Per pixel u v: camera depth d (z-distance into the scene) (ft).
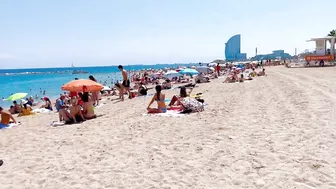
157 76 136.87
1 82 201.77
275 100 39.34
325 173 14.75
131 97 60.75
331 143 19.03
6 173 18.74
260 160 17.34
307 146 18.97
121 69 58.80
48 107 58.85
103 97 69.97
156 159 19.21
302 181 14.15
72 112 35.94
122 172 17.38
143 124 30.48
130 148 22.09
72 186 15.89
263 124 26.05
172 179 15.83
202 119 30.55
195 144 21.75
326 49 125.49
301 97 39.06
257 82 72.38
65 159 20.72
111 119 35.35
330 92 40.78
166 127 28.25
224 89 61.52
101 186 15.62
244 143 20.92
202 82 88.43
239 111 33.40
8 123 39.81
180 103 38.01
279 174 15.14
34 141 27.22
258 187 14.01
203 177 15.74
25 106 51.42
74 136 27.68
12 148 25.25
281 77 79.56
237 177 15.34
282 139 21.03
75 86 37.19
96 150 22.35
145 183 15.61
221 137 22.99
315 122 24.75
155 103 47.34
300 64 151.23
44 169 18.98
